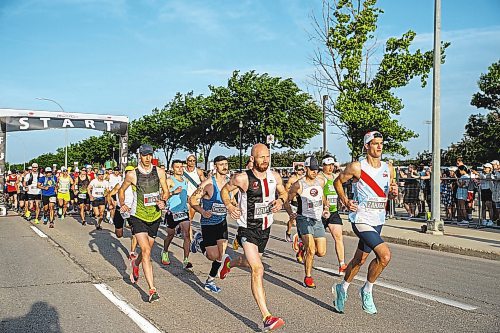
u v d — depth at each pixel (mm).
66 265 9656
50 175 16984
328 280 8375
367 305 5980
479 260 10695
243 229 5844
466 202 15586
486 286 8000
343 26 21672
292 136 35875
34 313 6445
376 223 5859
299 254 9609
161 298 7145
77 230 15656
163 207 7133
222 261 6980
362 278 8531
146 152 7043
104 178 16078
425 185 17062
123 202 7105
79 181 17656
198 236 8562
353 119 20641
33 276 8648
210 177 7527
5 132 20812
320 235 7984
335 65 22234
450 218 16203
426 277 8695
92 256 10695
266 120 35469
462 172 16422
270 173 5984
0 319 6199
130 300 7035
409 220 17234
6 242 12891
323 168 8875
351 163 5906
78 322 6051
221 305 6777
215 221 7441
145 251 6945
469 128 48312
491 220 14977
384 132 21031
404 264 10031
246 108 35625
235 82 36906
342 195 5945
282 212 21484
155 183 7113
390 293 7484
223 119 36906
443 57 20469
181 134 45312
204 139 43438
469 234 13758
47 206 17328
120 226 11086
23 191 21453
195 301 6980
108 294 7363
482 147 45719
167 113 46188
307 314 6348
